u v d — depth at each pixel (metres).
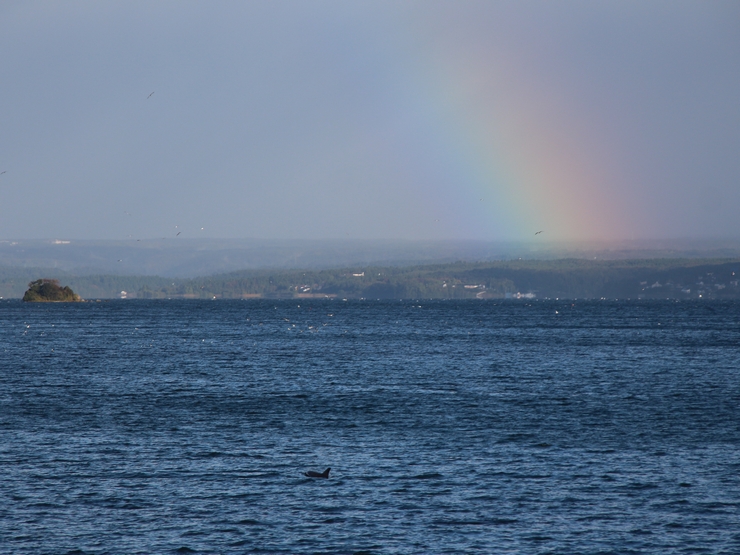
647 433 168.00
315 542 103.00
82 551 100.06
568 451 149.75
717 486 125.81
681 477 130.75
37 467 136.50
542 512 113.81
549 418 187.00
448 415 191.00
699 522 110.00
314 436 164.12
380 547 101.50
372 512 113.75
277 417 187.88
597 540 103.75
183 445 154.75
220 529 107.19
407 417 188.12
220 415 190.50
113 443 156.25
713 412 196.25
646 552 100.12
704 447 153.38
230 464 139.38
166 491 123.00
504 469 136.00
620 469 135.88
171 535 105.19
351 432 168.88
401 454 147.12
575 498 119.88
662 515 112.69
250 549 100.88
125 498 119.50
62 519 110.69
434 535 105.25
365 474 132.62
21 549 100.50
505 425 177.50
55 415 189.62
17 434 165.00
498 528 107.75
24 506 115.75
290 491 123.00
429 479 129.50
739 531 106.69
